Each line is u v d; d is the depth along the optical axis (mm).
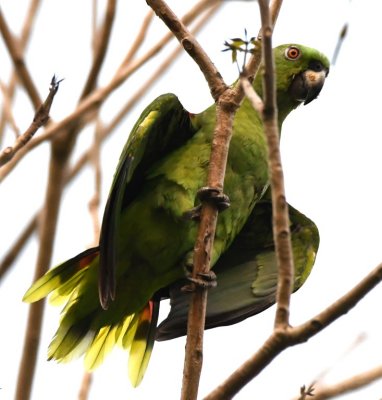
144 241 10523
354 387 8266
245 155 10852
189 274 10422
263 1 6328
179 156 10602
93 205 11227
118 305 10789
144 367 10820
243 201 10945
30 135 8164
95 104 10406
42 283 10523
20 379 10055
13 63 10773
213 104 11070
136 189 10648
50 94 8211
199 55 8375
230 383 6332
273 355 6172
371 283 5926
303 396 7637
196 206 10398
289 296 6148
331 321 6004
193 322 7855
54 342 10656
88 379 10109
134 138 9641
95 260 10438
